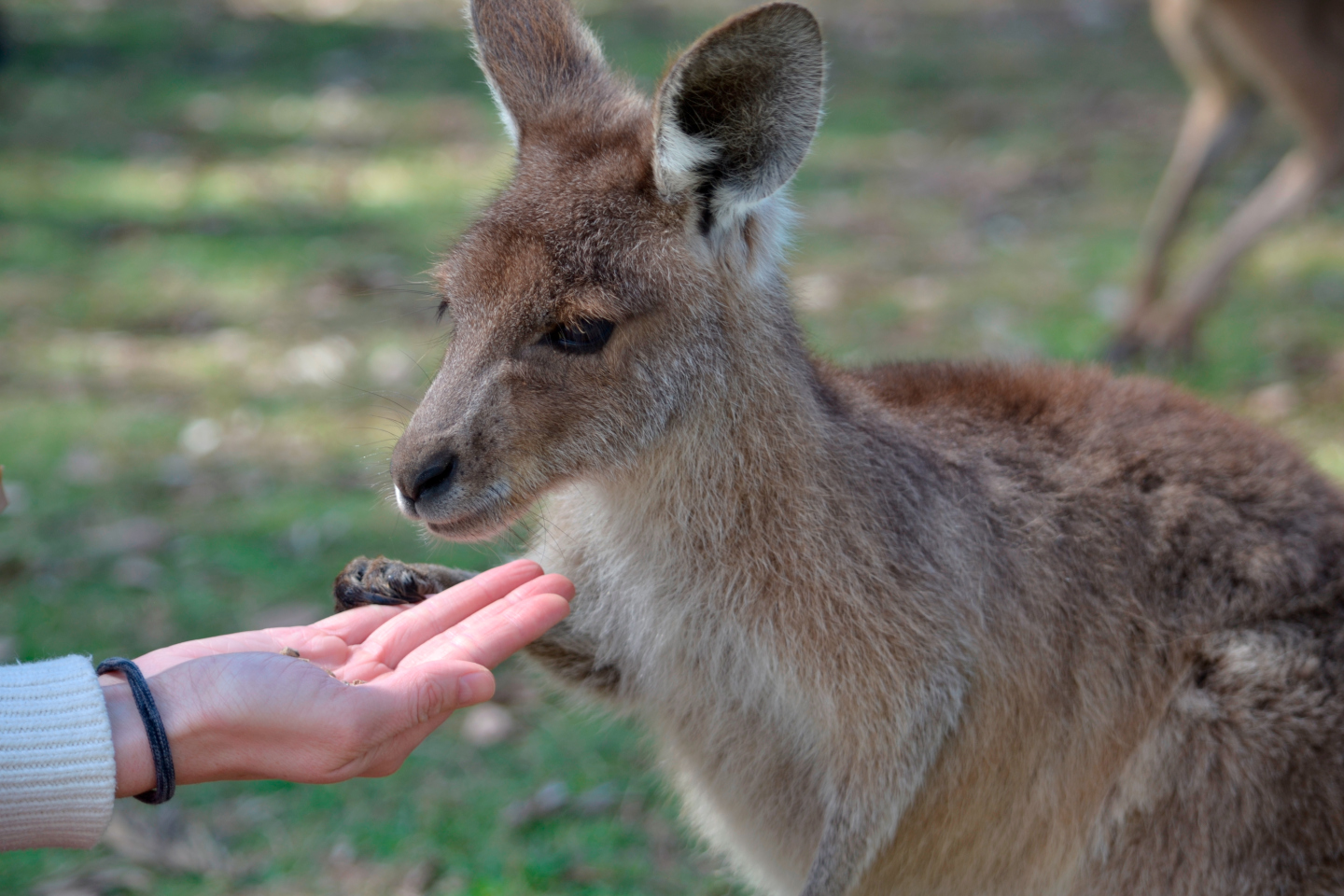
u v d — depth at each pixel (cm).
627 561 338
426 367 755
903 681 316
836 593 315
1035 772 337
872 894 350
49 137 1185
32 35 1502
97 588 544
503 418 306
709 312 317
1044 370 382
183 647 296
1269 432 365
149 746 257
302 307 847
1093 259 901
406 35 1580
